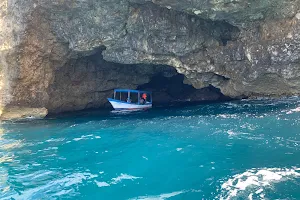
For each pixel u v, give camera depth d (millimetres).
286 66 16297
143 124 18031
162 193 9281
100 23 18516
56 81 23516
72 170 11453
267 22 16016
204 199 8742
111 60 21500
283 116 15953
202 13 15969
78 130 17766
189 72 20484
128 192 9492
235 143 12742
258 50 16656
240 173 9984
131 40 19500
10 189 10125
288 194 8492
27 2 19031
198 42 18844
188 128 15797
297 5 14719
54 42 20922
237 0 14258
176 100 29797
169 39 18781
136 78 26953
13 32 20125
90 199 9266
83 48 20453
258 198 8422
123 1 17297
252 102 21094
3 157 13312
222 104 22922
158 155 12234
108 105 27922
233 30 18250
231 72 19109
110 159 12297
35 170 11664
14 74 20906
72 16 19109
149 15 17984
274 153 11344
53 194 9680
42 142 15516
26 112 22156
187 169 10719
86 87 25453
